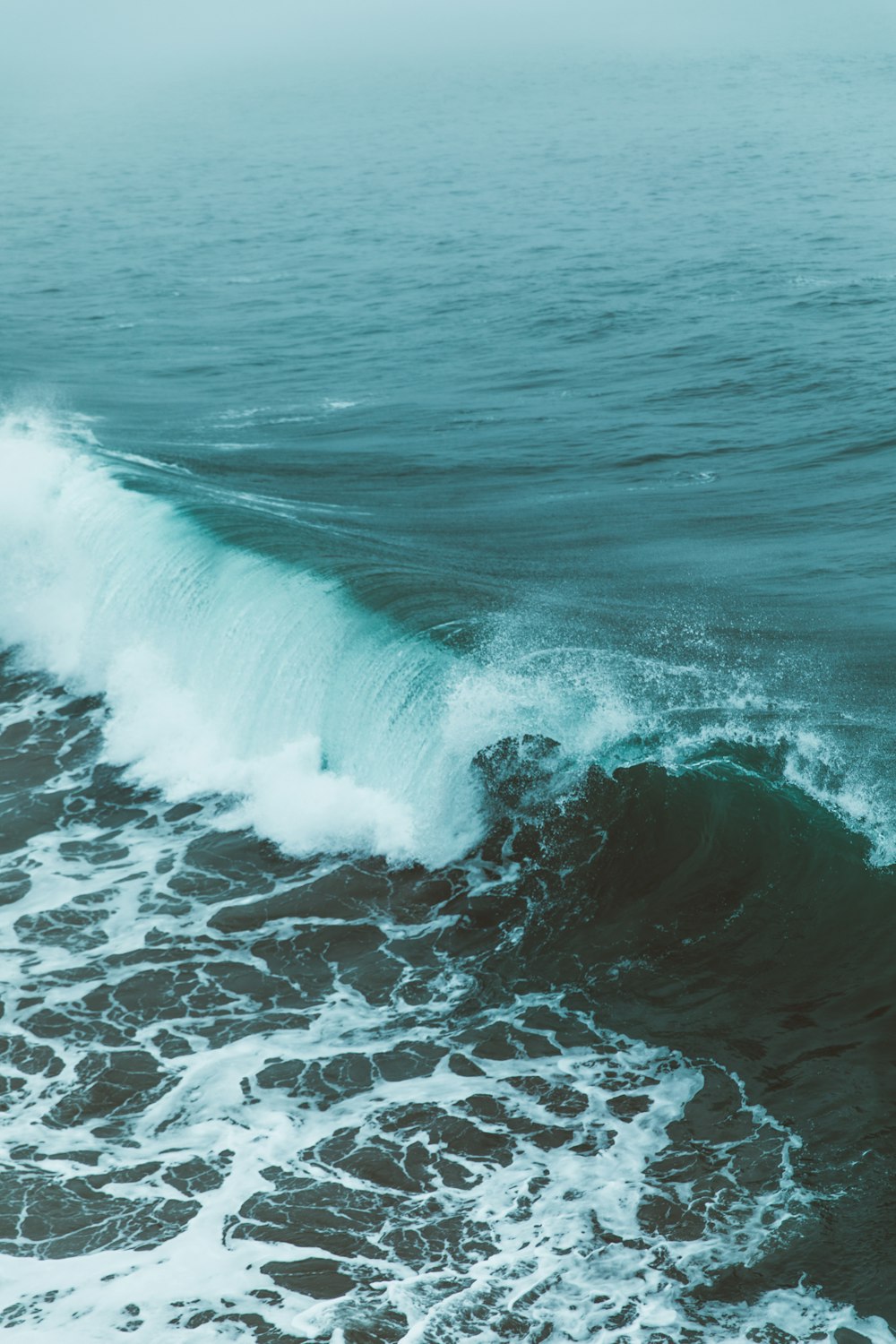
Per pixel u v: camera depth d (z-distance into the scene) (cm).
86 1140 772
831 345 2805
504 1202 708
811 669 1192
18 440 1870
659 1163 723
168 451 2109
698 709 1099
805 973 845
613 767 1017
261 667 1245
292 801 1105
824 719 1080
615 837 980
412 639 1159
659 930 908
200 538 1412
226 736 1242
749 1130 735
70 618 1462
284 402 2623
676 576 1506
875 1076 753
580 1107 770
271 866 1051
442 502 1875
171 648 1356
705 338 2978
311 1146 758
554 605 1336
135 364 3041
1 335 3384
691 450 2155
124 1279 671
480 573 1469
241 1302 653
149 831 1121
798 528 1709
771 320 3092
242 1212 711
